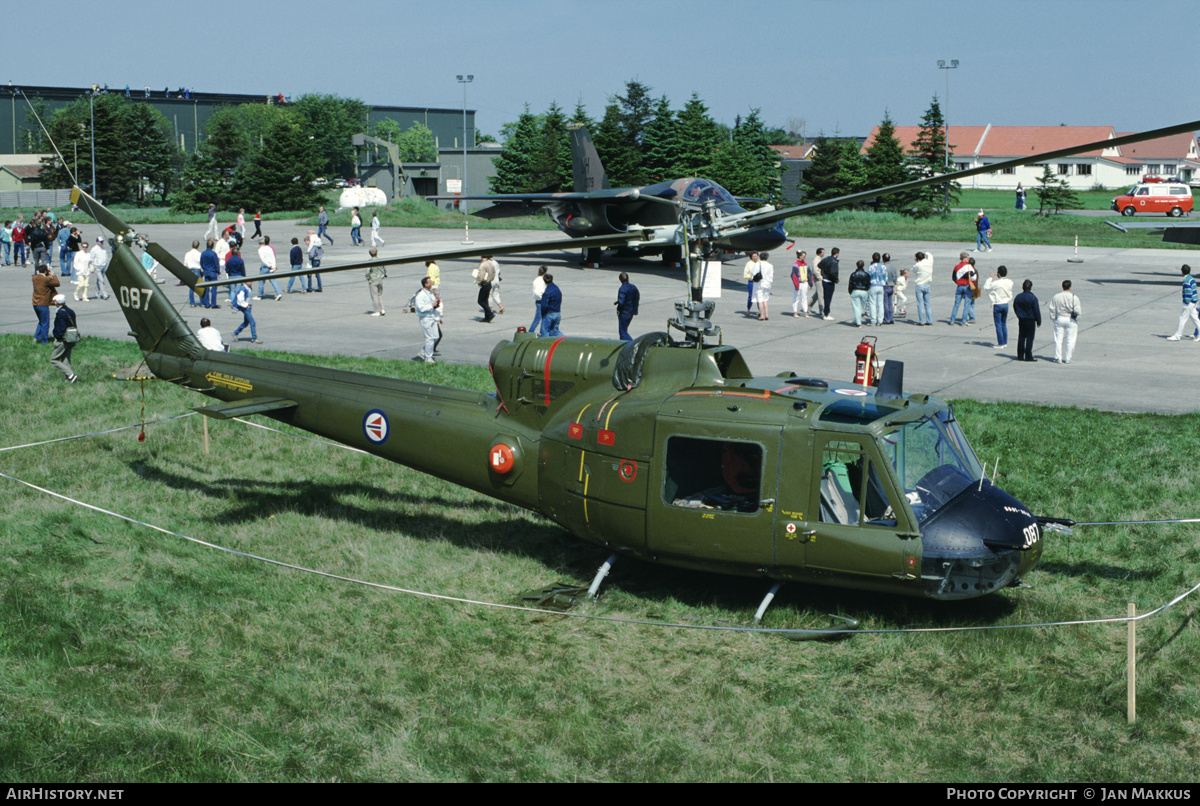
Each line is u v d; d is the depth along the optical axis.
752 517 7.84
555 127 78.81
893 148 65.62
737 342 21.97
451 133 193.88
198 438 14.02
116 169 89.19
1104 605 8.44
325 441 14.01
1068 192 65.44
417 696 7.13
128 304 11.70
